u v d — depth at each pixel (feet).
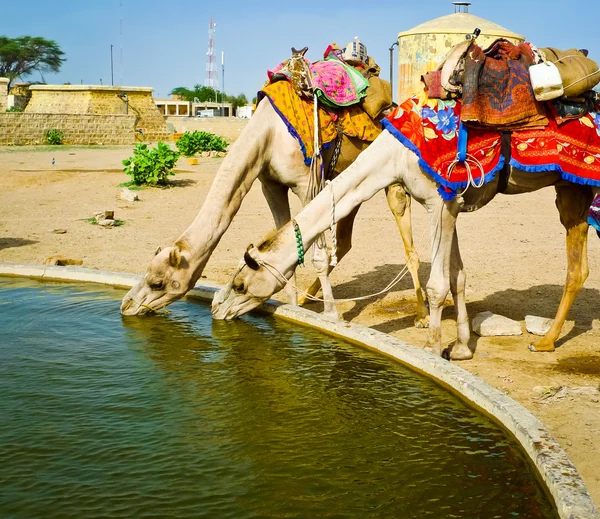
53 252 36.04
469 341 22.44
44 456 14.70
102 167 79.87
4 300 26.66
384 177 19.53
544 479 13.52
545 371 19.57
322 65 23.38
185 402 17.60
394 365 20.24
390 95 24.17
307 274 31.81
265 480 13.96
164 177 63.26
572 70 18.62
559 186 20.80
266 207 52.34
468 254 35.53
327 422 16.58
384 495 13.51
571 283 20.99
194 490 13.53
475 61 18.42
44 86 153.89
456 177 18.67
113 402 17.49
